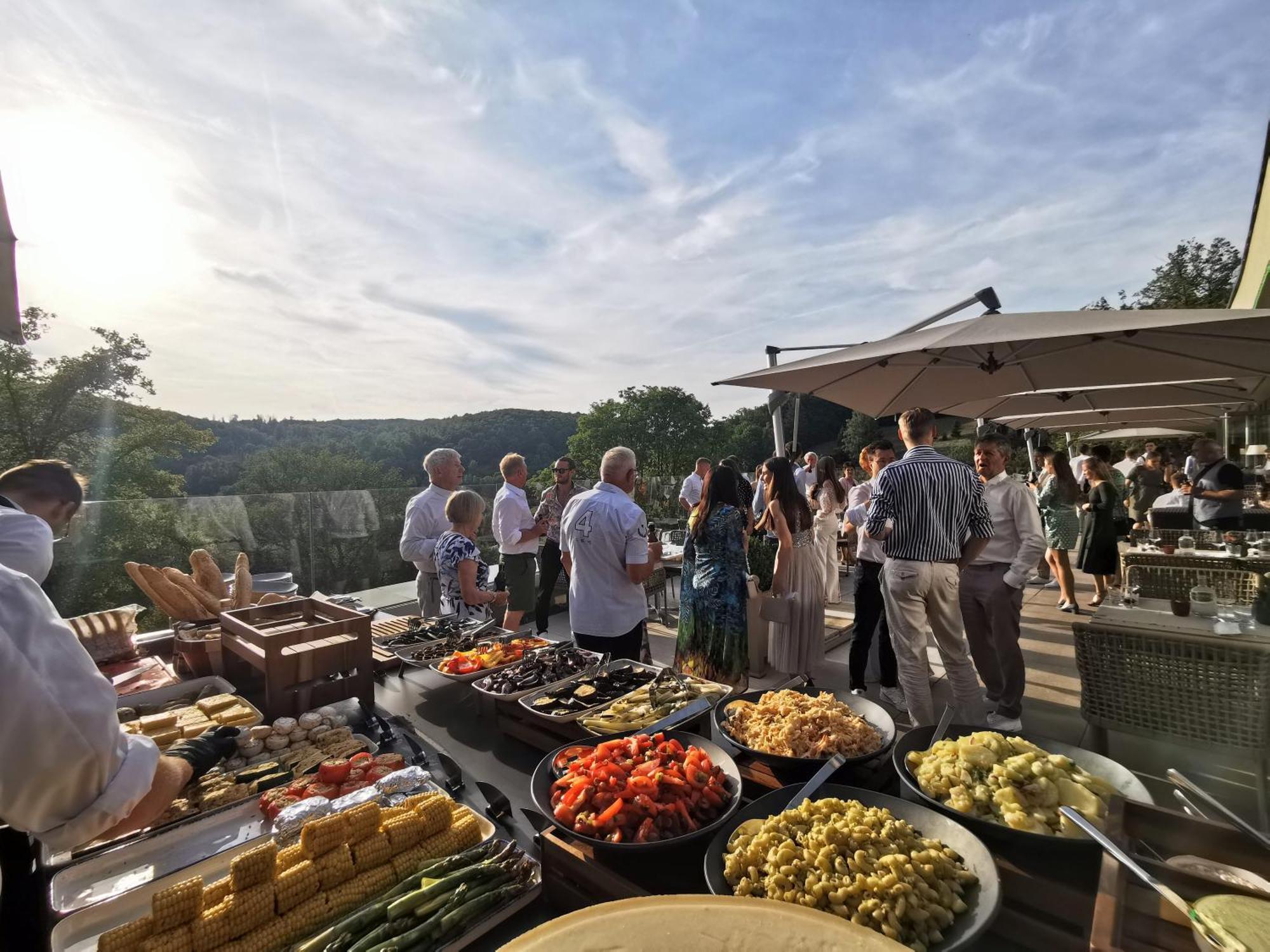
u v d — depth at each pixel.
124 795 1.04
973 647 3.57
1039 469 10.22
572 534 3.00
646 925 0.72
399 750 1.95
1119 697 2.45
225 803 1.56
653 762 1.41
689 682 2.10
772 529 4.26
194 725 1.99
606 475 3.04
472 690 2.56
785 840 1.08
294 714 2.27
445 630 2.99
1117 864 0.96
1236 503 6.32
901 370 3.47
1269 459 8.11
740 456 59.84
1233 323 1.89
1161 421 7.84
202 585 3.28
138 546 6.36
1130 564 4.25
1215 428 11.19
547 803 1.37
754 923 0.72
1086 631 2.51
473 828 1.39
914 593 3.09
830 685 4.17
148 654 3.20
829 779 1.42
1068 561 6.05
